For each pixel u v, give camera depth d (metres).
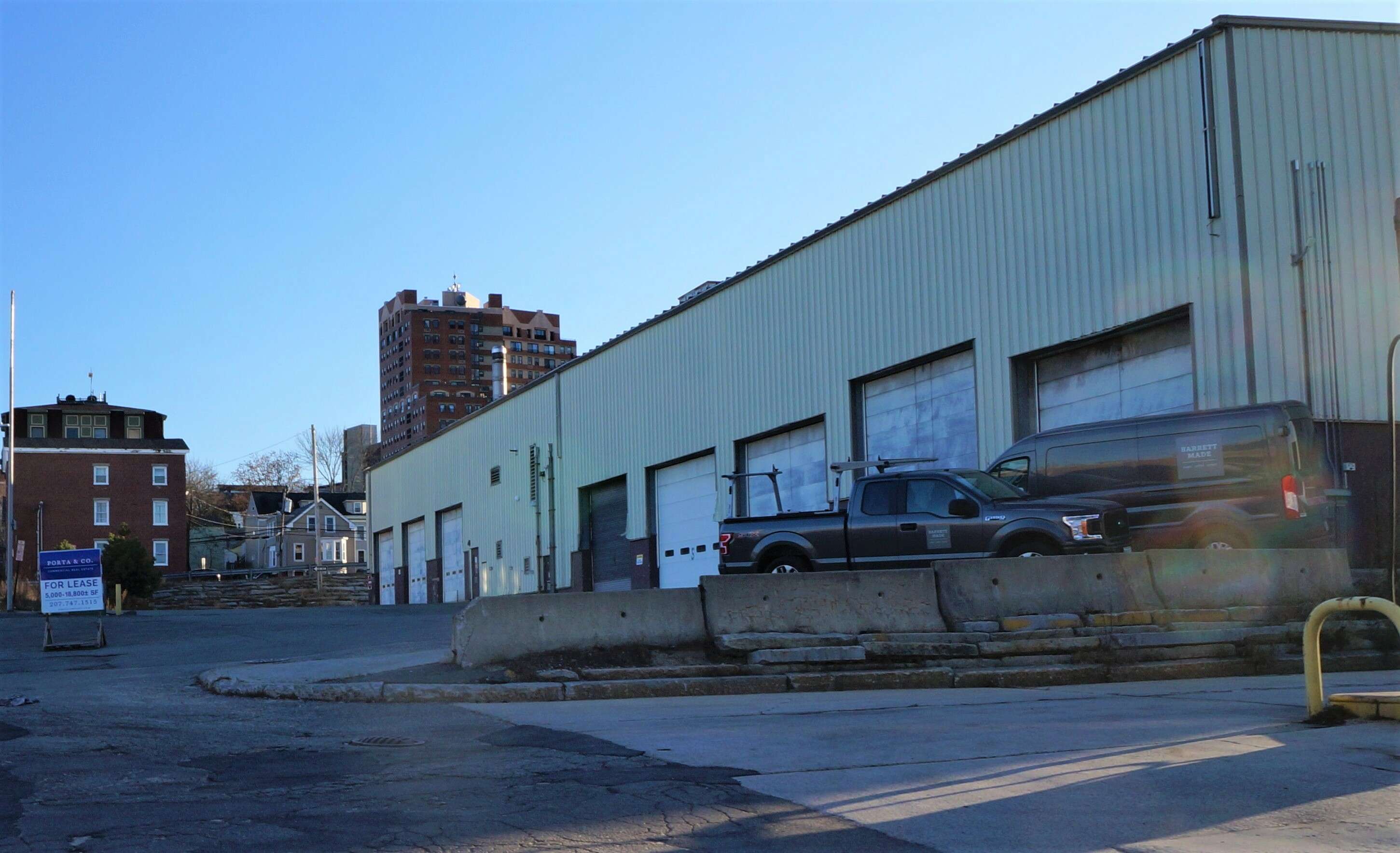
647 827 5.77
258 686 11.89
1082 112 22.36
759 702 11.28
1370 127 20.22
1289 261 19.50
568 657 12.70
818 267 29.62
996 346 24.05
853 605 13.48
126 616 35.78
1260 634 13.33
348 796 6.57
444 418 171.38
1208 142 19.91
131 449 81.94
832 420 28.88
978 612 13.62
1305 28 20.17
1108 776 6.81
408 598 59.97
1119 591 13.94
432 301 182.12
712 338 33.97
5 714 10.34
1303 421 16.70
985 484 16.88
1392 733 8.05
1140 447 17.42
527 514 45.66
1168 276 20.48
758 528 17.66
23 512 78.69
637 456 37.66
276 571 85.31
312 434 84.31
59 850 5.36
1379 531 19.11
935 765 7.29
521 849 5.38
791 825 5.79
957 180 25.28
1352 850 5.30
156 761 7.78
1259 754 7.39
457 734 8.99
